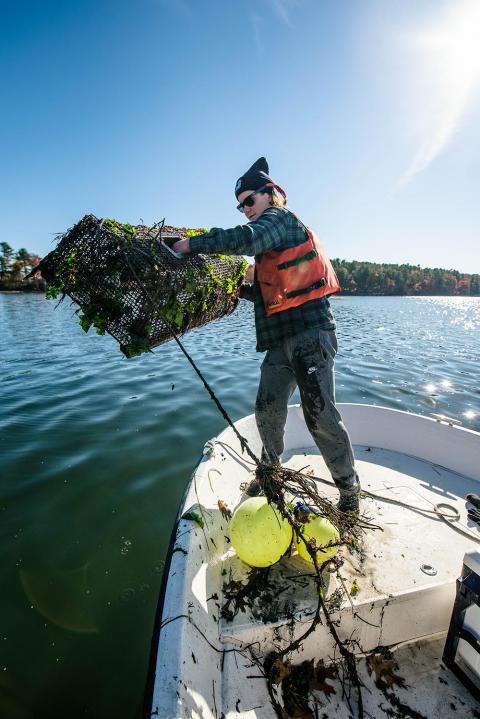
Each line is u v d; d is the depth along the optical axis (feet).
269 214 6.48
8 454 14.64
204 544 6.48
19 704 6.61
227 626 5.49
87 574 9.28
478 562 5.08
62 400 21.08
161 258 5.72
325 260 7.25
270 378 7.81
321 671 5.63
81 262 5.55
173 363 30.50
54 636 7.77
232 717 4.81
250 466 9.90
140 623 8.09
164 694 4.05
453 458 10.40
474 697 5.39
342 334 54.03
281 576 6.30
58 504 11.78
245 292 9.11
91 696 6.75
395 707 5.24
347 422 11.78
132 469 13.79
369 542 7.35
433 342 49.44
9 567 9.43
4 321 67.00
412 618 5.98
